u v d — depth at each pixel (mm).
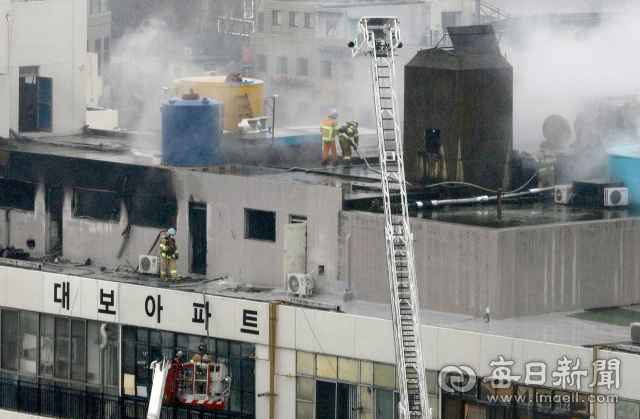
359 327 90938
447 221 97188
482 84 106688
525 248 93125
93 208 114375
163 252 106125
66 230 115500
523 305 93562
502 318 92500
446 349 86938
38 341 106625
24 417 106000
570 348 82312
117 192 111750
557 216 100375
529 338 87375
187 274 108875
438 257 95062
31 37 133875
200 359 96375
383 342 89875
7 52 127688
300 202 101688
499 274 91938
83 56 139000
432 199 107625
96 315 103188
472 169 107312
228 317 96875
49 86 136625
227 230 106250
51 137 136375
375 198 102188
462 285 93812
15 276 107000
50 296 105375
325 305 93625
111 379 103375
